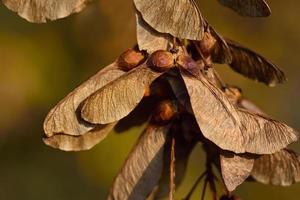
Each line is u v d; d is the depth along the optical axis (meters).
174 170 0.39
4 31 0.67
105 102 0.35
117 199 0.38
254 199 0.67
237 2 0.37
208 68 0.37
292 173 0.39
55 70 0.66
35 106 0.67
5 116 0.67
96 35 0.64
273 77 0.38
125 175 0.38
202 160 0.62
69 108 0.36
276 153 0.38
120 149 0.63
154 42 0.36
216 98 0.36
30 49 0.67
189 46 0.37
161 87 0.37
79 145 0.37
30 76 0.66
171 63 0.36
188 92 0.36
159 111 0.38
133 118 0.39
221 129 0.35
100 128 0.38
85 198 0.67
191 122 0.38
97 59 0.64
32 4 0.36
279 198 0.67
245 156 0.36
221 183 0.39
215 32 0.37
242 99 0.40
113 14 0.63
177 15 0.36
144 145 0.38
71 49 0.66
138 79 0.36
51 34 0.67
